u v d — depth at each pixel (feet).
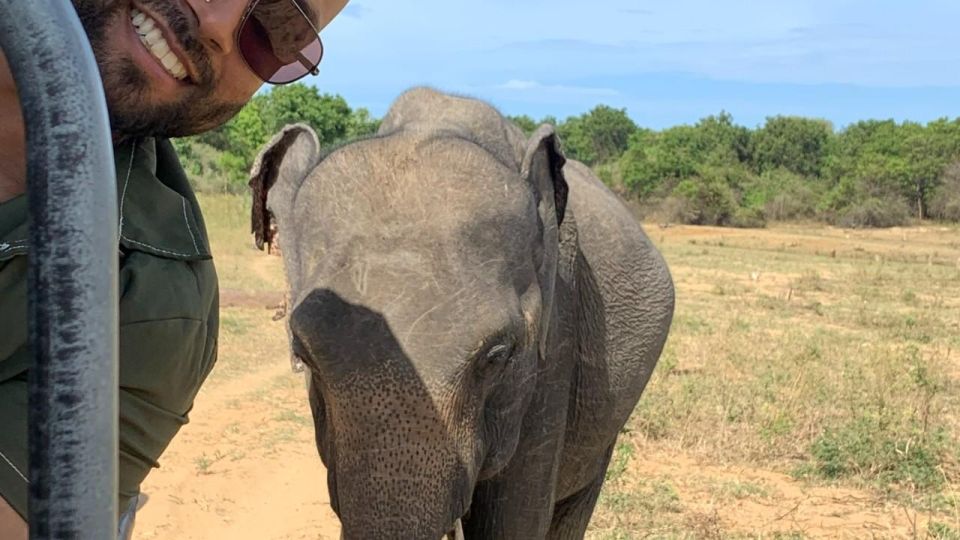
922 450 25.09
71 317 2.56
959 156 184.85
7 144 4.54
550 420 11.25
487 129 9.72
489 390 8.14
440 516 7.61
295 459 24.47
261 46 5.20
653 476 23.71
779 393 31.65
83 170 2.60
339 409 7.44
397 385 7.36
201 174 120.47
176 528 19.39
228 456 24.30
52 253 2.56
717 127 224.53
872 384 33.12
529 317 8.33
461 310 7.59
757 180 192.85
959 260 113.60
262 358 36.14
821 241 146.41
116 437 2.64
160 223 5.28
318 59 5.52
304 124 9.43
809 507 22.00
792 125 220.84
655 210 176.65
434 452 7.49
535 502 11.28
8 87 4.45
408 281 7.59
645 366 13.84
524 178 9.10
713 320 53.52
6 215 4.42
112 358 2.62
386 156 8.35
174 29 4.66
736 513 21.45
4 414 4.27
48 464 2.53
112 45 4.69
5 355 4.33
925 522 21.18
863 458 24.61
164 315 4.94
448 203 8.05
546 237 9.39
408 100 10.06
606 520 20.66
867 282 84.64
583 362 12.74
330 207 8.05
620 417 13.79
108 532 2.61
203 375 5.64
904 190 184.75
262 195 9.50
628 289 13.30
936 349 45.44
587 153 274.16
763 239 146.20
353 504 7.50
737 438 26.63
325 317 7.41
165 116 5.01
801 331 50.44
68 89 2.60
